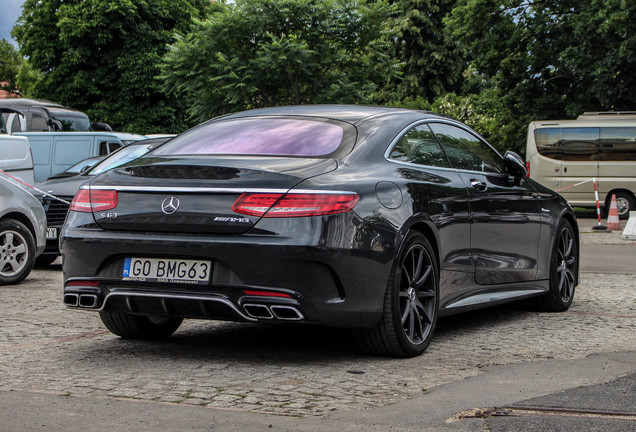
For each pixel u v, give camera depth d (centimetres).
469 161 578
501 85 2858
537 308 683
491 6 2783
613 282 905
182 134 524
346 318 430
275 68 2159
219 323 604
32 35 4303
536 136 2372
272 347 507
